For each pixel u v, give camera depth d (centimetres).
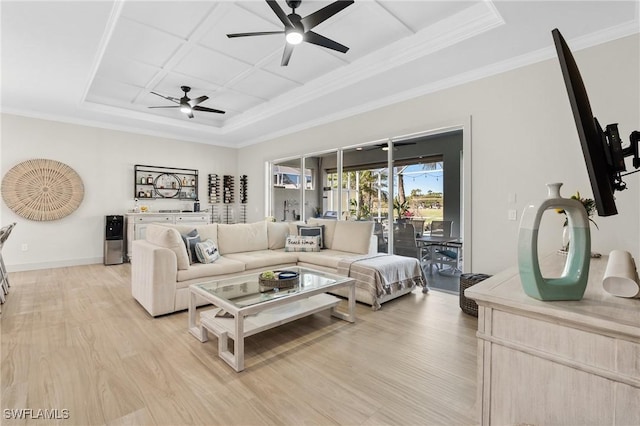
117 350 231
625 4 238
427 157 454
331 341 251
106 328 271
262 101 531
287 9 287
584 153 96
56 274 477
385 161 476
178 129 626
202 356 224
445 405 171
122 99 510
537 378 88
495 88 341
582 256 93
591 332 79
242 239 448
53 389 181
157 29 315
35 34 285
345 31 319
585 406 80
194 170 701
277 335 262
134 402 171
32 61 336
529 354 89
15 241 496
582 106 100
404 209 464
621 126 268
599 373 78
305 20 253
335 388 186
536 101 314
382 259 373
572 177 295
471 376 200
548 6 241
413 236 451
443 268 476
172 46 349
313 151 563
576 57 290
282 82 451
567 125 297
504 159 335
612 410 76
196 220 655
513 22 263
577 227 95
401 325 285
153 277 295
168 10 285
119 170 596
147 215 588
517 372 92
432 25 308
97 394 177
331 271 381
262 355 227
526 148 321
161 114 579
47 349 231
